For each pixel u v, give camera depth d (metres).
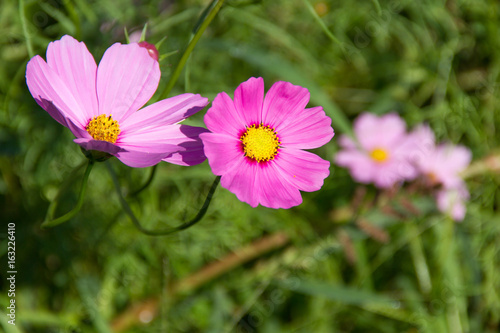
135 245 0.92
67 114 0.70
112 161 0.91
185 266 0.94
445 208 0.95
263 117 0.71
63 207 0.90
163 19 0.93
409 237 0.96
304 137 0.72
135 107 0.71
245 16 0.97
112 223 0.87
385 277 0.99
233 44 0.93
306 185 0.71
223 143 0.70
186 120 0.77
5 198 0.91
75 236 0.91
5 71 0.91
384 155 1.00
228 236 0.94
